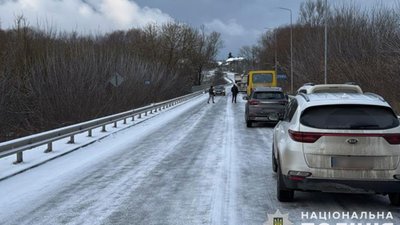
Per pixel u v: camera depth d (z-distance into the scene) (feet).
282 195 22.93
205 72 359.66
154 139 51.13
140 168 33.09
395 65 85.76
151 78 154.92
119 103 110.42
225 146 44.50
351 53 118.01
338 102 21.54
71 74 96.12
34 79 92.94
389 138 20.25
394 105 79.82
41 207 22.66
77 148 43.88
